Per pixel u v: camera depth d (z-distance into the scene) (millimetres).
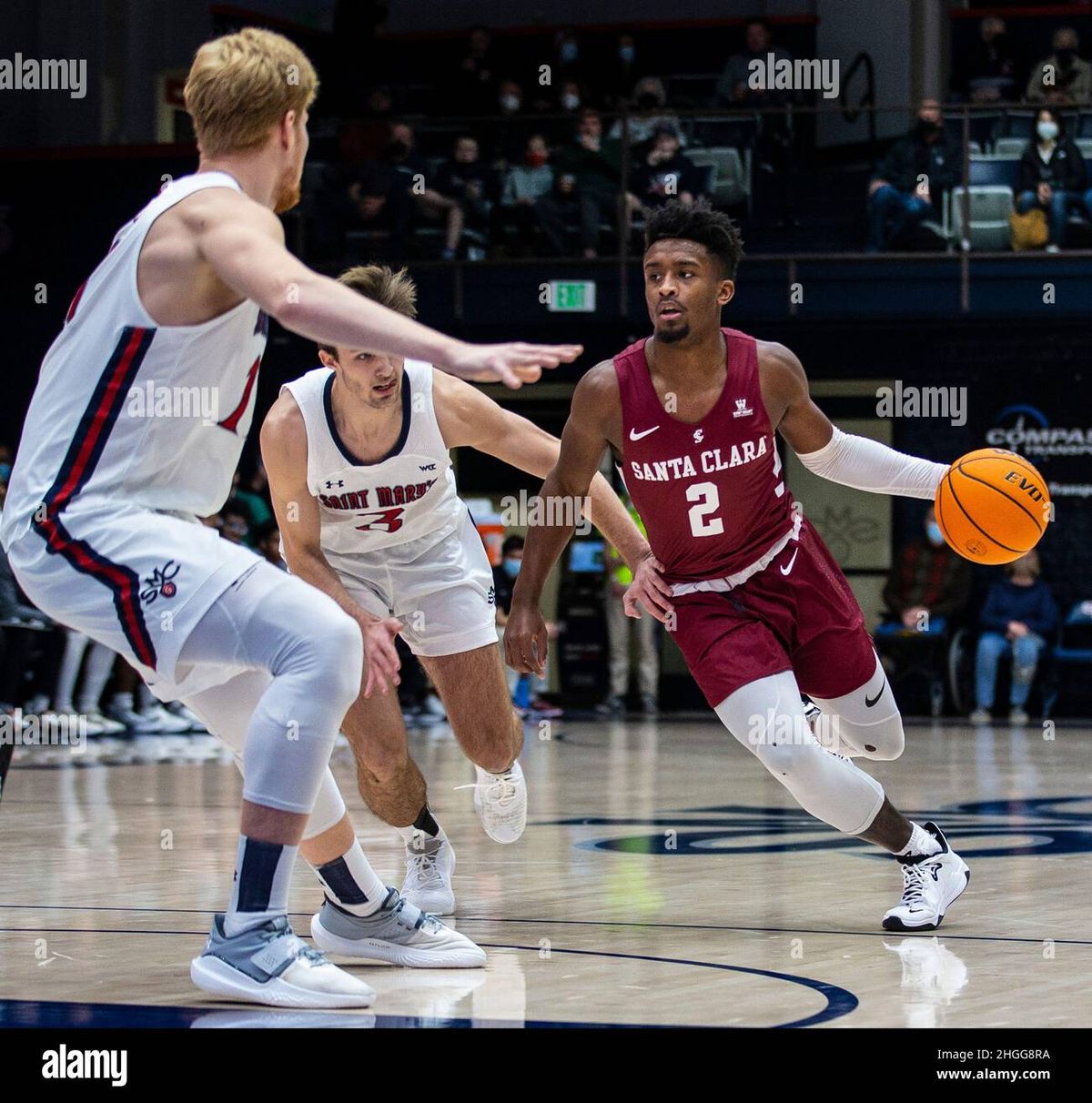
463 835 5328
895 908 3506
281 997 2643
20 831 5418
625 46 14516
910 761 8539
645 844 5094
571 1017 2584
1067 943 3311
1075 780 7375
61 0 15039
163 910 3738
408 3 16469
